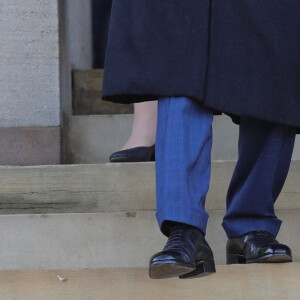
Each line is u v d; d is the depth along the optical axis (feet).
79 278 20.85
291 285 20.62
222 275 20.72
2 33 31.83
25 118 31.65
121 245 24.52
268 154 20.70
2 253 24.48
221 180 26.03
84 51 41.93
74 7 38.75
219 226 24.89
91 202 26.71
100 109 36.60
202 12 19.13
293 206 25.90
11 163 31.30
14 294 20.89
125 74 19.26
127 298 20.72
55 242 24.52
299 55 19.79
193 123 19.21
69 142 32.24
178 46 19.10
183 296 20.68
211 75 18.93
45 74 31.78
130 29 19.65
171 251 18.16
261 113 19.13
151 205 26.45
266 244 20.57
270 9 19.43
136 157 28.58
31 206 26.84
